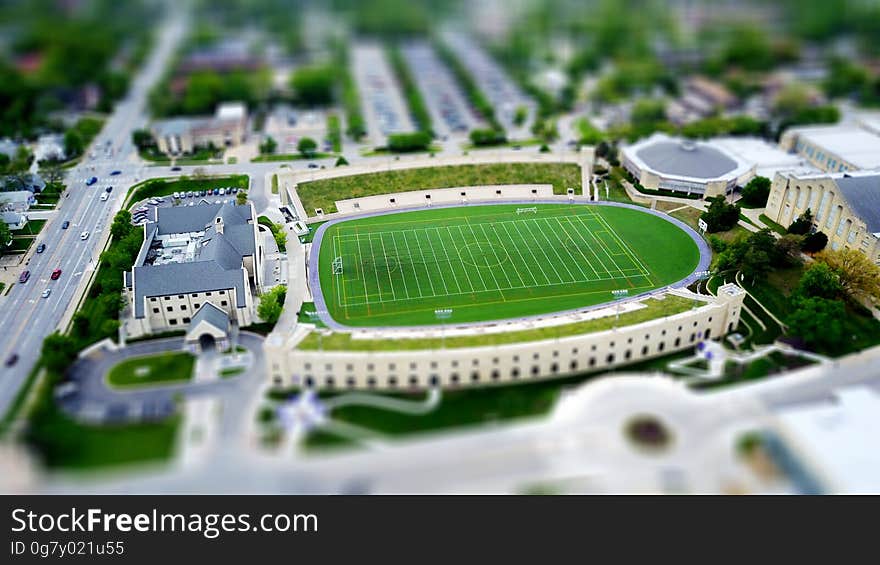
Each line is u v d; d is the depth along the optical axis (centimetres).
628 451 16188
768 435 16575
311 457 16012
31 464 15738
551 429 16838
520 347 18338
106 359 19262
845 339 19912
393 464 15862
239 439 16462
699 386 18262
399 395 18088
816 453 16125
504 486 15375
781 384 18238
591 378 18712
